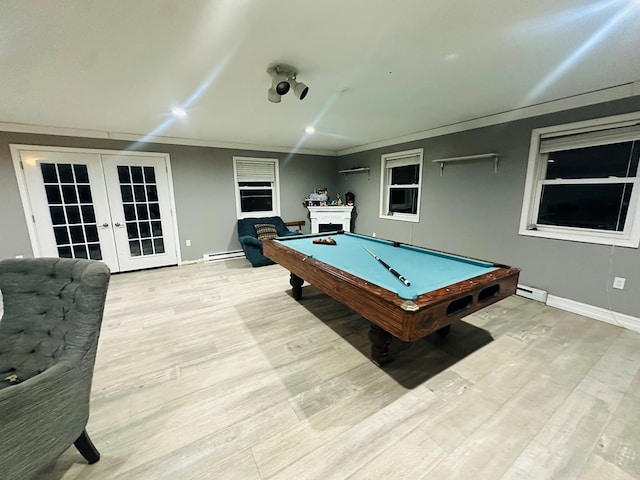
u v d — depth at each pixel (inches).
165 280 157.6
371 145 206.4
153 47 68.6
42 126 143.3
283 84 80.0
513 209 128.3
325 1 52.7
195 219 194.5
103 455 51.2
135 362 80.0
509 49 71.6
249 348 86.9
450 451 51.4
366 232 225.0
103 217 165.3
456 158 143.5
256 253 183.2
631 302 97.7
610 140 99.4
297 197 235.0
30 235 148.8
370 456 50.6
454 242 156.6
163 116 128.6
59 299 52.0
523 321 103.3
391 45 69.6
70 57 72.1
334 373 74.3
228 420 59.1
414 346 87.0
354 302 68.6
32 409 37.6
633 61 77.2
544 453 50.9
